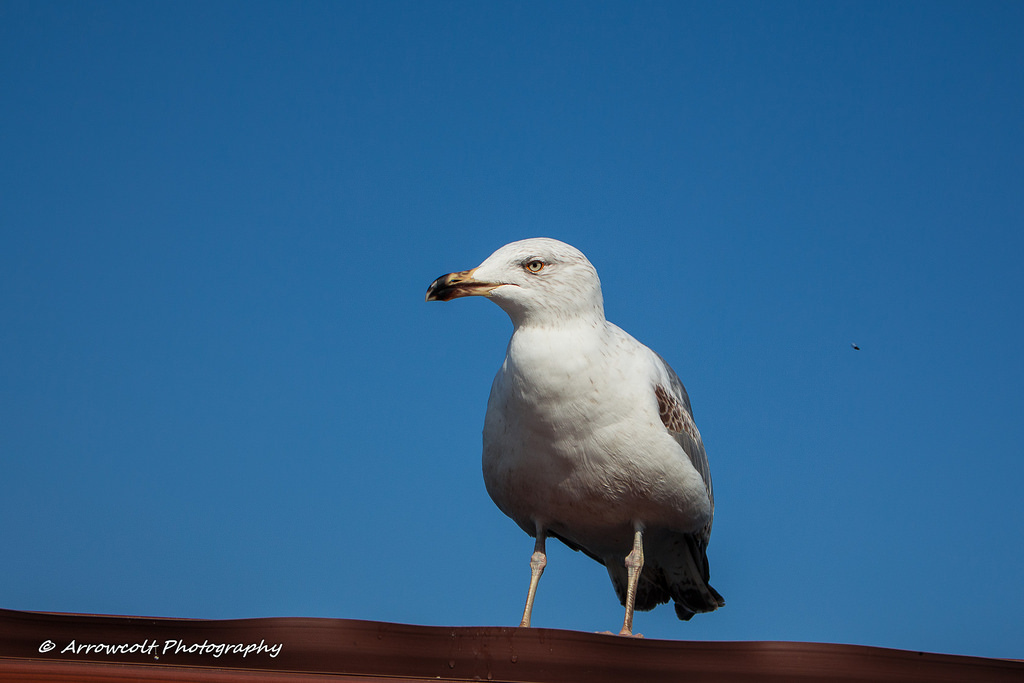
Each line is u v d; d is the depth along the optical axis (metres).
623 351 9.84
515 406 9.62
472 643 6.35
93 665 5.78
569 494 9.91
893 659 6.57
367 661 6.22
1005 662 6.71
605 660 6.45
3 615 5.96
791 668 6.50
